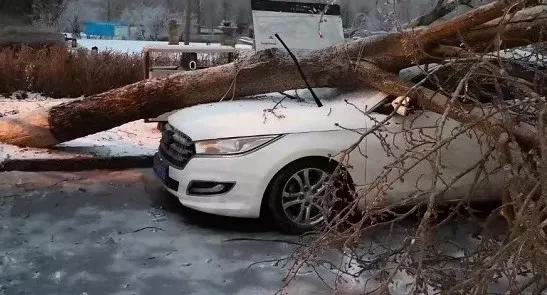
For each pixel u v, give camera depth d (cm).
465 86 357
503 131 366
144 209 625
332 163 560
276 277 481
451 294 326
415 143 474
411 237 340
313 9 850
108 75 1169
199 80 704
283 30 838
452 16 585
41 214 602
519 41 482
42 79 1162
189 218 603
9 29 1609
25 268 482
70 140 791
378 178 364
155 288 458
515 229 306
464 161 559
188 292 453
